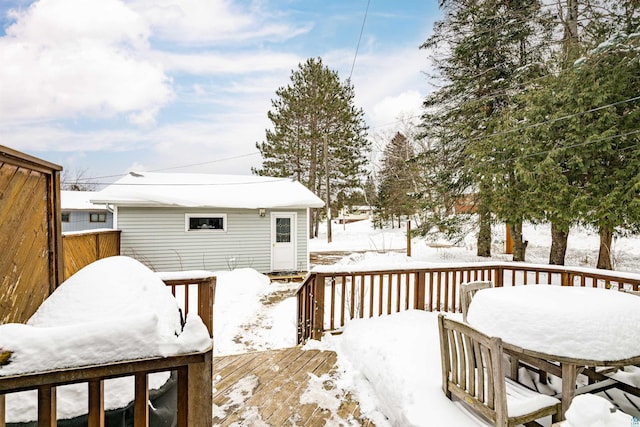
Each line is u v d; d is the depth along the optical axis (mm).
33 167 1980
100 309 1617
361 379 2820
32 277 1979
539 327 2096
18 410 1346
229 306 6207
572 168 6719
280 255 9984
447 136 10594
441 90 11008
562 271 4070
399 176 17766
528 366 2781
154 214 8945
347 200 21469
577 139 6398
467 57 10008
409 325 3535
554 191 6789
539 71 8469
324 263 11219
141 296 1755
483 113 9703
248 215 9734
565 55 7320
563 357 1990
